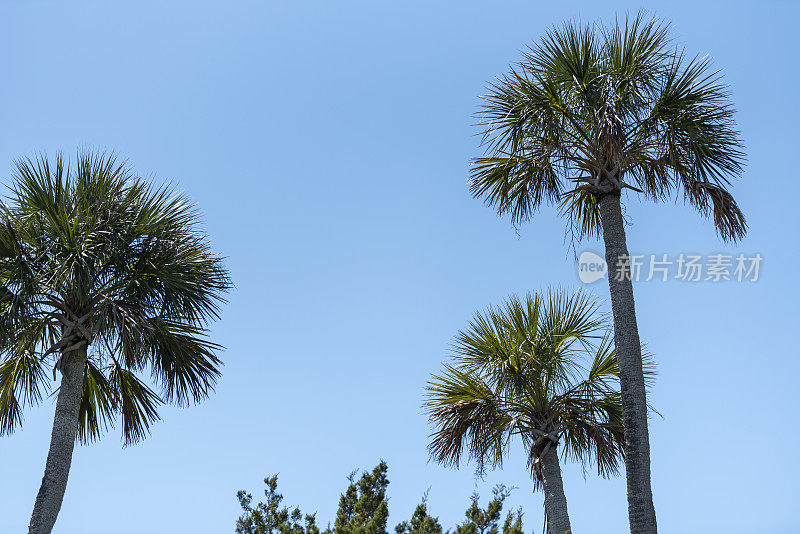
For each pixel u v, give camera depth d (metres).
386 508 10.18
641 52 10.28
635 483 9.19
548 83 10.37
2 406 11.81
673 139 10.23
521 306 12.63
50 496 10.56
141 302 11.59
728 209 10.52
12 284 10.90
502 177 11.21
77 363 11.30
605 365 12.07
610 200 10.32
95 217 11.41
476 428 12.11
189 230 12.20
